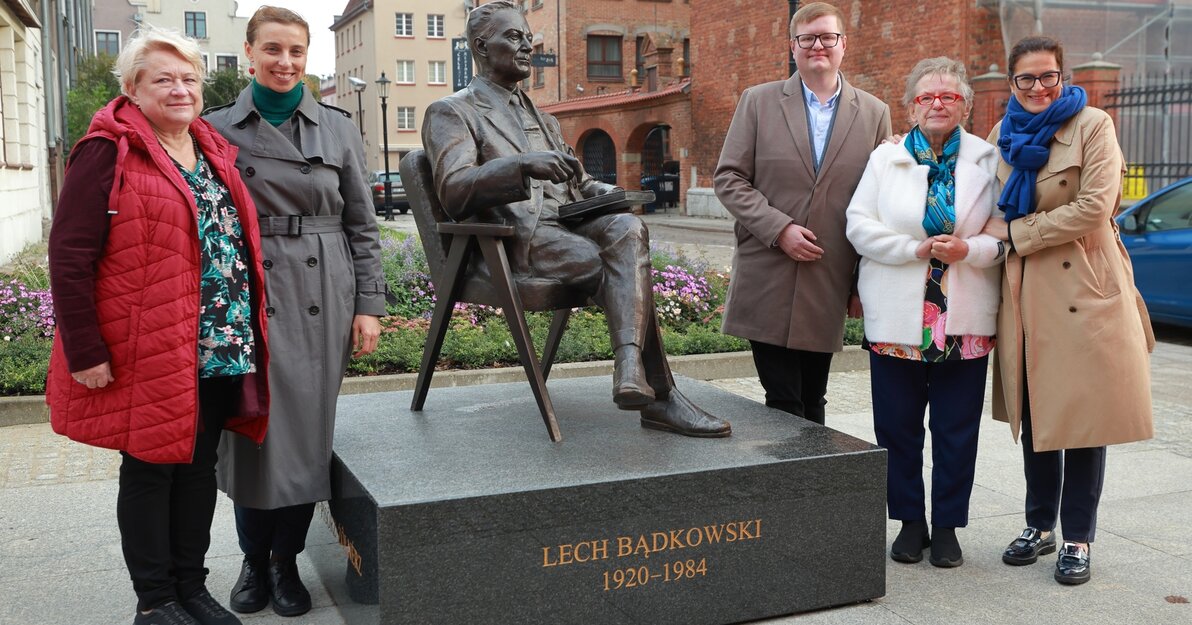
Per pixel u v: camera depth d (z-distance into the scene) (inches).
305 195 128.9
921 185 145.9
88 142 107.2
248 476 127.9
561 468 123.3
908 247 143.9
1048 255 142.1
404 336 296.7
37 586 141.3
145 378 107.4
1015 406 143.8
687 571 123.7
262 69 127.3
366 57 2340.1
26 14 629.6
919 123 149.2
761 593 128.2
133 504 113.5
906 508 152.0
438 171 140.9
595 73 1525.6
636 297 133.3
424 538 110.7
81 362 104.4
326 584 142.9
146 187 107.8
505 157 134.6
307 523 134.7
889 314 147.2
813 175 159.9
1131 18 625.6
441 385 268.8
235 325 116.0
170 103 110.4
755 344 169.6
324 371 130.6
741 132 165.2
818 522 130.6
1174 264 359.3
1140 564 149.5
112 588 140.7
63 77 968.3
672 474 121.6
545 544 116.3
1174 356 339.6
